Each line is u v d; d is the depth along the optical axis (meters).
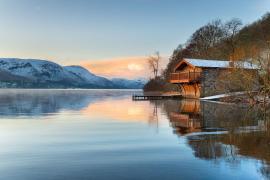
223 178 11.34
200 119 28.05
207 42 99.62
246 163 13.05
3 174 11.92
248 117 29.16
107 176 11.61
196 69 59.53
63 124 26.25
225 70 55.69
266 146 16.12
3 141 18.52
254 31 92.75
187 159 13.83
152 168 12.55
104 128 23.61
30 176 11.67
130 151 15.55
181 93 68.94
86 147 16.62
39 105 51.59
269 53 36.19
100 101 64.19
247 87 36.38
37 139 19.14
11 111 39.59
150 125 24.91
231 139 18.08
